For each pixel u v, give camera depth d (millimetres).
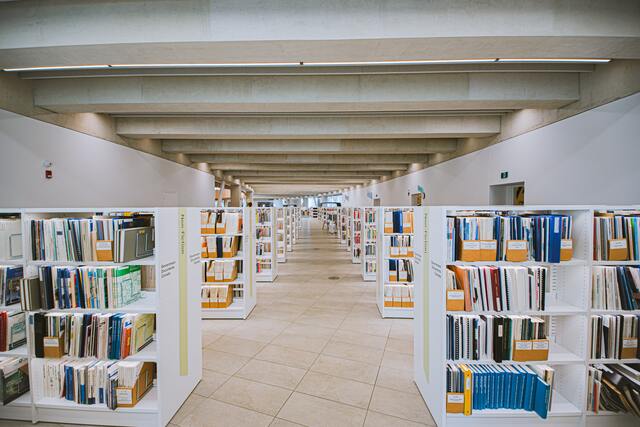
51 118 5500
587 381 2508
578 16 3256
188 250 3043
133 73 4645
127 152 7691
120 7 3371
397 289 5195
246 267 5293
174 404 2760
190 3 3336
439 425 2562
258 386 3199
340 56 3719
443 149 9375
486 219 2436
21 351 2693
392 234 5262
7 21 3471
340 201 44562
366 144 9398
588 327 2469
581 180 4887
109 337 2537
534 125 5953
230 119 7250
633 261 2459
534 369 2582
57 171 5621
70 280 2535
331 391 3115
